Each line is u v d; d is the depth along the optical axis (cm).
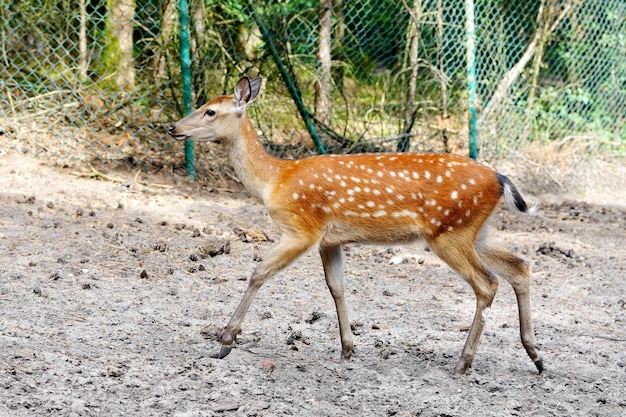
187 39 937
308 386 483
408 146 1098
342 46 1102
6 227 743
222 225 827
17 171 909
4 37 1016
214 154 1025
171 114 1029
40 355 491
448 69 1103
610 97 1275
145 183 933
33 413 421
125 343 529
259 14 1020
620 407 479
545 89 1235
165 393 456
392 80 1127
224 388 468
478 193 507
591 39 1248
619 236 930
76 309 584
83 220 788
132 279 660
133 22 1018
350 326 576
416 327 607
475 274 510
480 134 1126
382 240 523
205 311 602
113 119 1035
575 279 757
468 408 461
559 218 997
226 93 1019
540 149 1175
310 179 516
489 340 587
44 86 1044
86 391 451
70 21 1029
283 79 1030
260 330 576
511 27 1288
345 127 1061
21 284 621
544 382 509
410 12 1067
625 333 618
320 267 743
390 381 495
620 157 1266
